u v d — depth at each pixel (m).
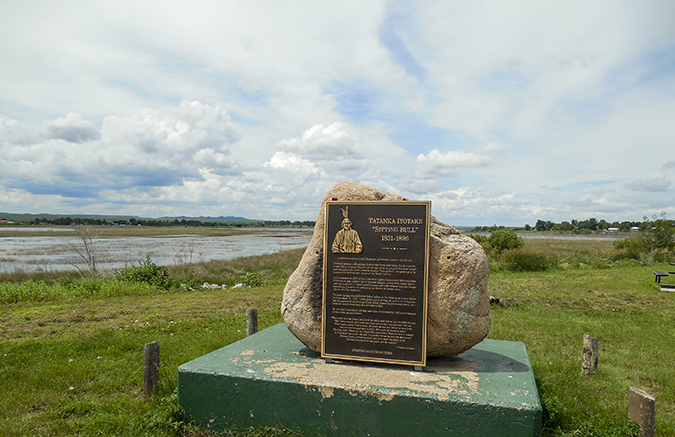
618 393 5.22
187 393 4.44
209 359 4.82
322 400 4.04
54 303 12.66
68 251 34.69
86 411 4.84
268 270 21.31
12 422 4.52
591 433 4.08
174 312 11.17
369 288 4.62
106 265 23.86
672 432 4.30
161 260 28.48
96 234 22.14
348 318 4.68
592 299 12.67
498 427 3.61
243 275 19.12
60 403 5.07
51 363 6.47
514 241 23.11
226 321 9.79
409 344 4.50
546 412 4.40
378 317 4.59
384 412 3.87
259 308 11.84
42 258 28.91
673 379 5.80
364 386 3.96
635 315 10.50
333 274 4.73
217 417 4.34
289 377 4.20
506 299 11.73
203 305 12.26
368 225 4.64
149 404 4.83
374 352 4.59
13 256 30.19
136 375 5.93
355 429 3.95
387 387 3.94
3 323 9.80
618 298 12.84
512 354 5.23
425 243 4.47
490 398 3.71
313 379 4.14
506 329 8.66
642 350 7.35
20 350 7.25
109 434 4.21
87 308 11.68
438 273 4.55
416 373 4.38
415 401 3.78
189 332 8.71
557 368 6.07
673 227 26.30
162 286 16.06
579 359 6.64
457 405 3.69
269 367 4.51
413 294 4.50
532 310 11.00
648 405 3.88
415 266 4.50
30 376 5.87
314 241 5.06
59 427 4.39
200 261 24.17
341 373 4.33
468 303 4.51
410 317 4.50
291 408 4.12
